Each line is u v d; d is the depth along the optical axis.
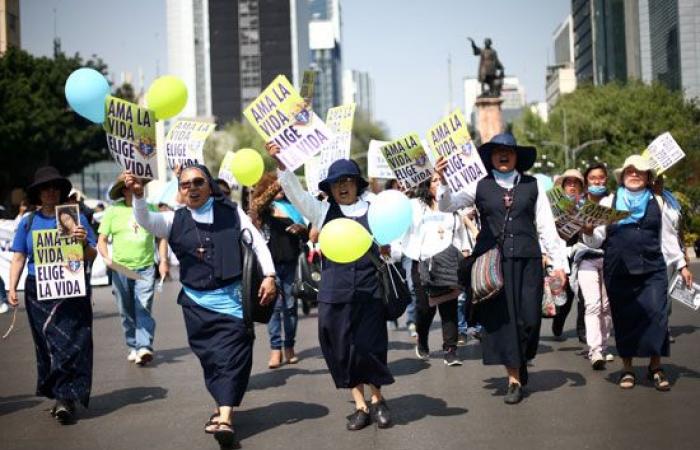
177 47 199.25
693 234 29.44
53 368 6.90
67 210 6.96
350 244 6.07
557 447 5.71
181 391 8.03
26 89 52.03
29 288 7.05
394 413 6.88
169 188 10.23
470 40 51.75
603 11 108.81
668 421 6.29
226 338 6.20
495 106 52.16
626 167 7.54
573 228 7.54
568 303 10.56
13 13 61.53
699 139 45.91
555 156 65.00
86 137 55.25
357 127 86.56
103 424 6.84
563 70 141.00
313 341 11.11
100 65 58.19
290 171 6.76
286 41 176.50
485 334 7.02
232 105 176.62
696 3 85.62
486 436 6.04
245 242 6.34
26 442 6.36
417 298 9.34
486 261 6.90
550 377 8.14
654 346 7.32
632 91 63.62
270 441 6.14
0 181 52.72
